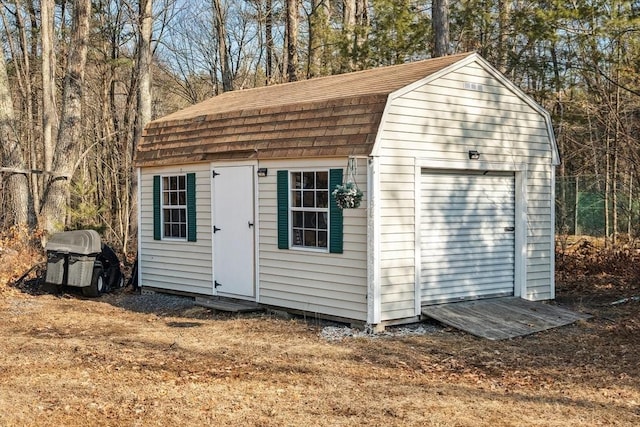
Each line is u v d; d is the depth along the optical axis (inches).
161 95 1268.5
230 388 278.4
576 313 438.3
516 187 473.4
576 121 721.6
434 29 697.0
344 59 780.6
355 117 389.4
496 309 430.6
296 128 420.8
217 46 1189.7
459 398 265.9
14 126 746.2
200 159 484.4
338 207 394.9
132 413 247.0
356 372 305.1
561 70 708.7
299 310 424.2
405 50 764.0
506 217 469.1
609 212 797.2
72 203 919.0
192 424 236.1
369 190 378.3
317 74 836.6
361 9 942.4
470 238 445.7
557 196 849.5
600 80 695.7
